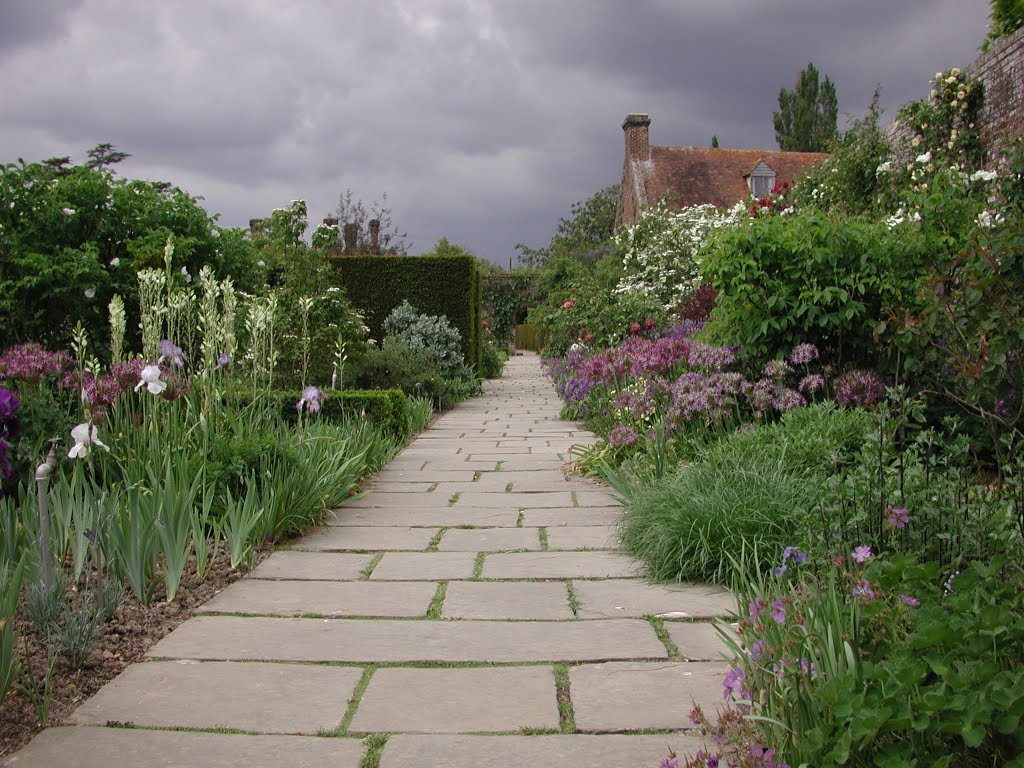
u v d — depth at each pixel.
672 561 3.57
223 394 5.42
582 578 3.64
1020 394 3.07
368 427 6.63
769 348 5.94
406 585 3.55
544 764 2.03
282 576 3.68
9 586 2.66
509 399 13.11
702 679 2.53
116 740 2.16
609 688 2.47
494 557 3.99
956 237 5.36
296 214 9.91
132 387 4.46
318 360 9.83
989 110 8.11
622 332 11.61
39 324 7.48
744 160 29.14
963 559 2.66
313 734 2.20
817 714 1.82
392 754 2.09
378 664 2.68
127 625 3.00
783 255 5.84
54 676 2.53
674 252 14.52
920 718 1.61
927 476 3.04
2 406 2.88
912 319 3.54
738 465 4.06
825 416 4.68
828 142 11.70
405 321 13.98
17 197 7.50
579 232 47.31
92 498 3.50
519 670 2.62
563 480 6.00
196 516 3.73
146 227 8.01
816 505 3.23
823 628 2.09
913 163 9.11
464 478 6.11
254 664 2.68
